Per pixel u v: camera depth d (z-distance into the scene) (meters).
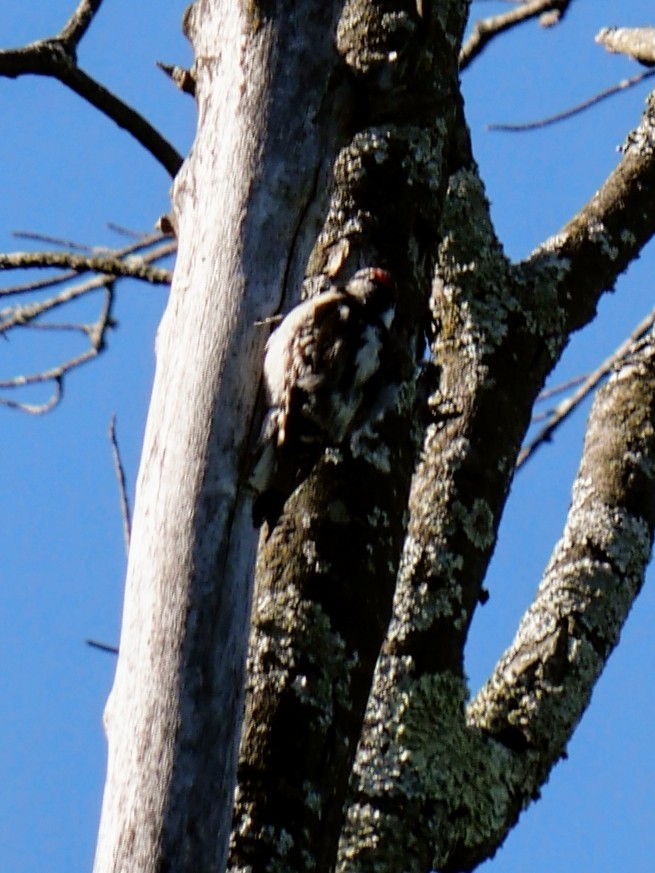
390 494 9.20
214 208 8.77
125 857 7.34
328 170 8.88
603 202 11.98
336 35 8.96
